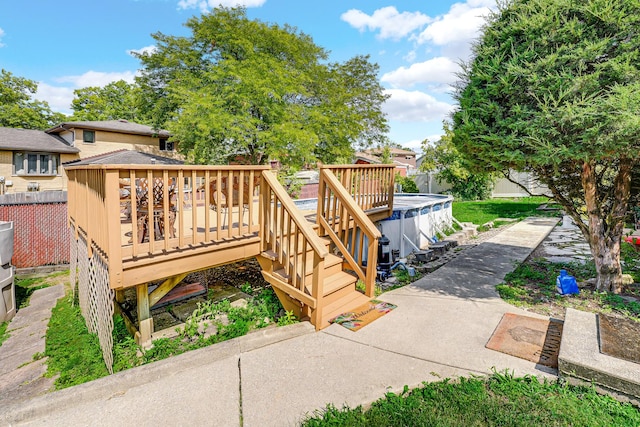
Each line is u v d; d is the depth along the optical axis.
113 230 2.80
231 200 3.61
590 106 2.88
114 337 3.32
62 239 7.75
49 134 17.31
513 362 2.54
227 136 10.59
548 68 3.18
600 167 4.20
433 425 1.90
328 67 15.27
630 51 3.01
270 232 3.96
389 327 3.20
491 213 12.45
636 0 2.91
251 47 11.52
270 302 4.21
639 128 2.73
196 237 3.36
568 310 3.11
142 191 3.98
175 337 3.54
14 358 3.61
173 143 19.22
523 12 3.53
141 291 3.33
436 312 3.54
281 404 2.12
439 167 18.33
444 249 6.70
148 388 2.32
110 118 28.36
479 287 4.36
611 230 4.02
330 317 3.45
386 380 2.35
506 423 1.90
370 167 5.36
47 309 5.15
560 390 2.20
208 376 2.45
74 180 5.12
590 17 3.16
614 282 4.00
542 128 3.21
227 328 3.63
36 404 2.12
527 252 6.27
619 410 1.99
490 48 3.67
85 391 2.25
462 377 2.34
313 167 15.05
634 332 2.64
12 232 5.00
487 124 3.70
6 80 25.33
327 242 4.45
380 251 5.19
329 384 2.32
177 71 13.28
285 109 11.84
